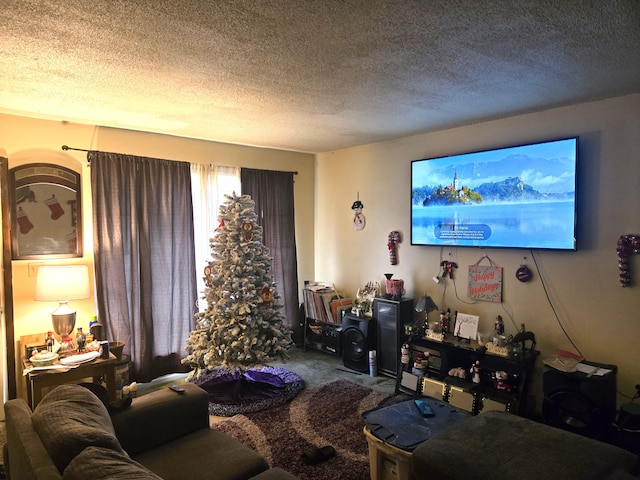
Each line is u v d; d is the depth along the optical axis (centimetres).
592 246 303
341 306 466
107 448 140
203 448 197
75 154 358
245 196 384
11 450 165
